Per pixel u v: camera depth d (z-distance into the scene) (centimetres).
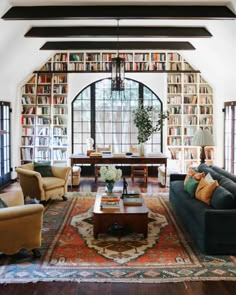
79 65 909
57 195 637
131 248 415
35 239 382
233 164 820
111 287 320
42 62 889
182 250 409
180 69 915
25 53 740
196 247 418
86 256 391
